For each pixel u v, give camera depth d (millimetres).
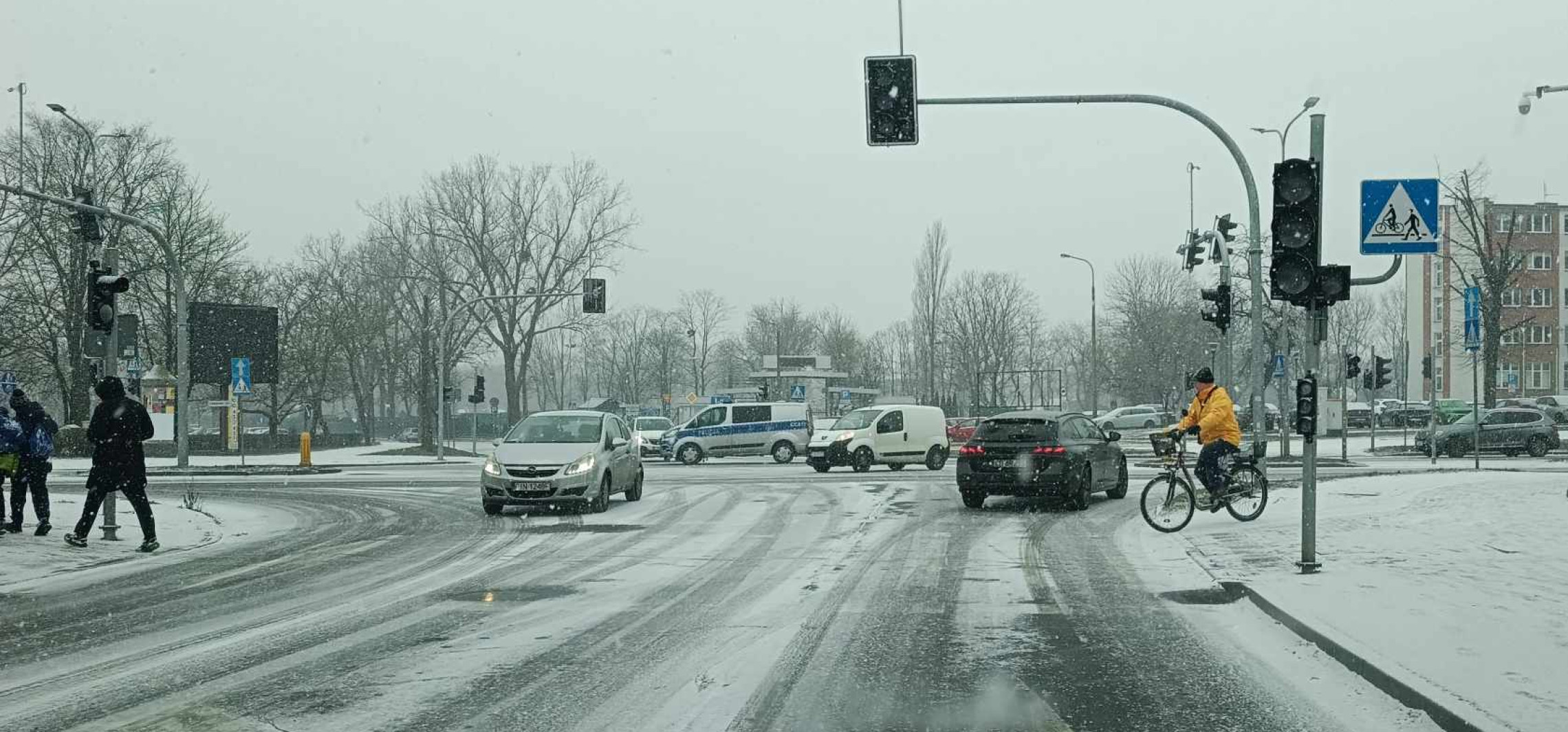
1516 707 5859
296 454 51656
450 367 59438
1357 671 7102
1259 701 6543
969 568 12156
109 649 8180
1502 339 86000
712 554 13461
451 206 58094
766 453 37469
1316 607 8836
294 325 59688
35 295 45594
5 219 43094
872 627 8828
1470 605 8797
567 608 9766
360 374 75250
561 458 18406
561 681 7082
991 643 8211
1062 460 18078
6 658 7879
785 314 111625
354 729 6031
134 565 13148
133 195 46469
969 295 82062
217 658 7828
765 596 10383
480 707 6461
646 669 7418
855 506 19438
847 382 92812
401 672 7348
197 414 85125
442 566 12648
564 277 60031
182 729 6059
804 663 7574
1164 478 15484
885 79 16281
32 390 50938
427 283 58531
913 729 6008
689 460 37250
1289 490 20734
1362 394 102438
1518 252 90125
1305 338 11117
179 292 33844
